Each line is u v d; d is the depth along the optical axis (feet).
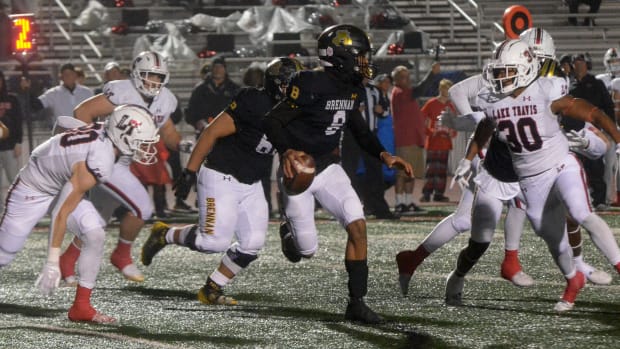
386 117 89.15
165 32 151.12
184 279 54.34
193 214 92.53
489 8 159.63
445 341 36.81
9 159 89.40
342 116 39.99
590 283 49.32
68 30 156.35
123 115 40.42
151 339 37.81
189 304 46.19
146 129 40.45
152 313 43.68
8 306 45.98
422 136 92.53
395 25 152.97
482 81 47.39
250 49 144.36
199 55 141.49
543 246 63.72
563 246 42.29
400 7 162.20
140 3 161.89
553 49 44.65
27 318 42.75
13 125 88.74
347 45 39.01
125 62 141.69
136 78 50.88
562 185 41.42
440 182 101.65
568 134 45.39
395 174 90.58
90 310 41.83
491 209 43.62
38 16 153.38
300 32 150.71
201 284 52.54
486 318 41.16
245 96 42.98
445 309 43.52
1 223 43.60
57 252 39.14
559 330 38.34
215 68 90.07
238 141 43.75
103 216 54.49
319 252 64.49
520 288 48.88
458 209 45.55
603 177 89.30
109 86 51.47
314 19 154.81
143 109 40.96
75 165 40.34
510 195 43.68
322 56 39.34
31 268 59.06
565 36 151.74
